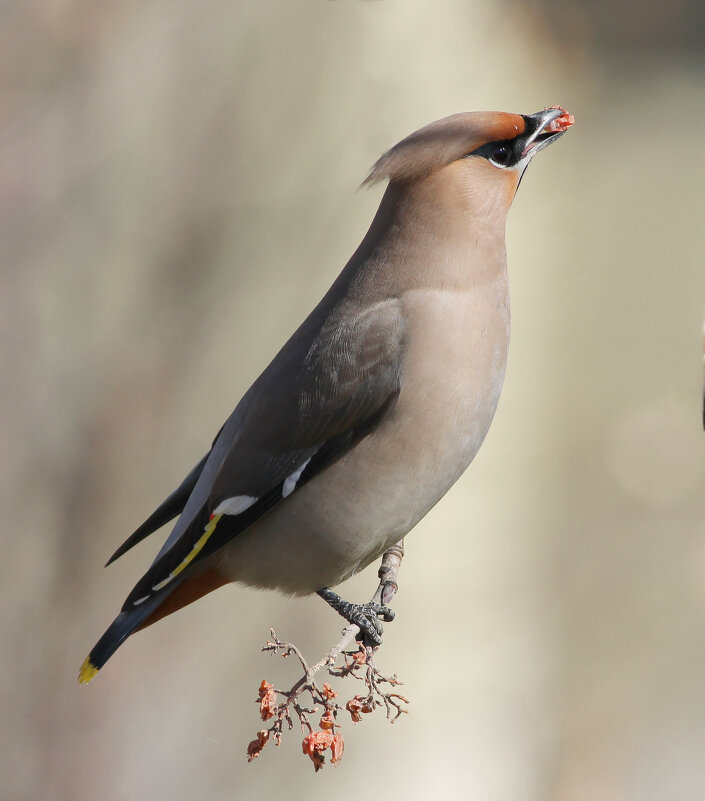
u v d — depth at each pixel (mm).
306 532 7820
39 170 12836
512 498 14930
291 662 12547
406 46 13148
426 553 13719
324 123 12992
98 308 12789
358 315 7707
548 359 16547
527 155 7773
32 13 12812
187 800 12141
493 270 7688
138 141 12953
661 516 17750
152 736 12281
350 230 13078
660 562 17391
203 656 12445
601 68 23281
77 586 12422
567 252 17781
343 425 7633
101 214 12883
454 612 13875
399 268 7668
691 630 16844
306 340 7898
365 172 13039
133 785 12156
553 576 16188
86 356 12727
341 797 12898
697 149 23812
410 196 7676
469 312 7566
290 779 12602
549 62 16234
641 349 20984
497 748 14031
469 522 14250
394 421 7559
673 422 18984
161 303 12883
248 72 12969
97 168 12883
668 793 15883
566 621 16500
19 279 12711
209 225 12922
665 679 16594
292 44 12953
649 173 23453
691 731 16266
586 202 21297
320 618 12617
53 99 12906
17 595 12320
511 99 14781
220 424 12859
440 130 7688
